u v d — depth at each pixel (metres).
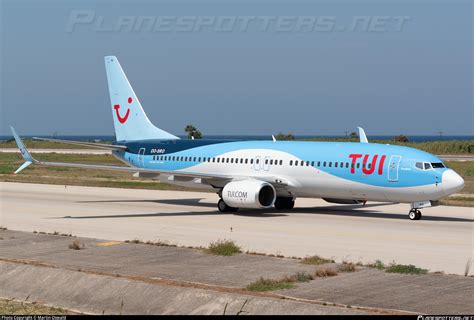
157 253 34.72
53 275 29.39
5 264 31.44
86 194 71.94
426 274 29.14
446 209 58.34
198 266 31.38
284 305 24.14
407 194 49.59
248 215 53.84
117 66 68.00
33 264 31.58
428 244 38.78
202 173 58.50
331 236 41.97
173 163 62.62
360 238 41.09
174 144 63.34
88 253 34.81
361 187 51.53
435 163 49.12
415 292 26.12
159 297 26.20
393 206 61.16
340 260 33.47
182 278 28.86
